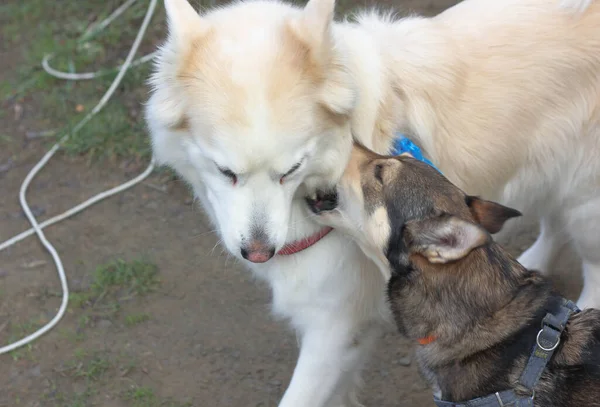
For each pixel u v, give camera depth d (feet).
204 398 5.67
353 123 4.76
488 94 4.98
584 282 5.81
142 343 5.97
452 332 4.79
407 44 4.93
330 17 4.51
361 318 5.11
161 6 8.50
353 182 4.82
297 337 5.72
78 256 6.51
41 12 9.03
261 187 4.59
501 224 4.80
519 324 4.72
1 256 6.55
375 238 4.84
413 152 4.90
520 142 5.08
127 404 5.64
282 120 4.47
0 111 7.84
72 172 7.17
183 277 6.36
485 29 5.02
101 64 8.14
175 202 6.89
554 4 5.08
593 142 5.15
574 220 5.43
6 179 7.16
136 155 7.22
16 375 5.80
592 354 4.62
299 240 4.90
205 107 4.52
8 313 6.15
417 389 5.66
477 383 4.75
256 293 6.24
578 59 5.01
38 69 8.25
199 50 4.57
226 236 4.67
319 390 5.16
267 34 4.55
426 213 4.73
